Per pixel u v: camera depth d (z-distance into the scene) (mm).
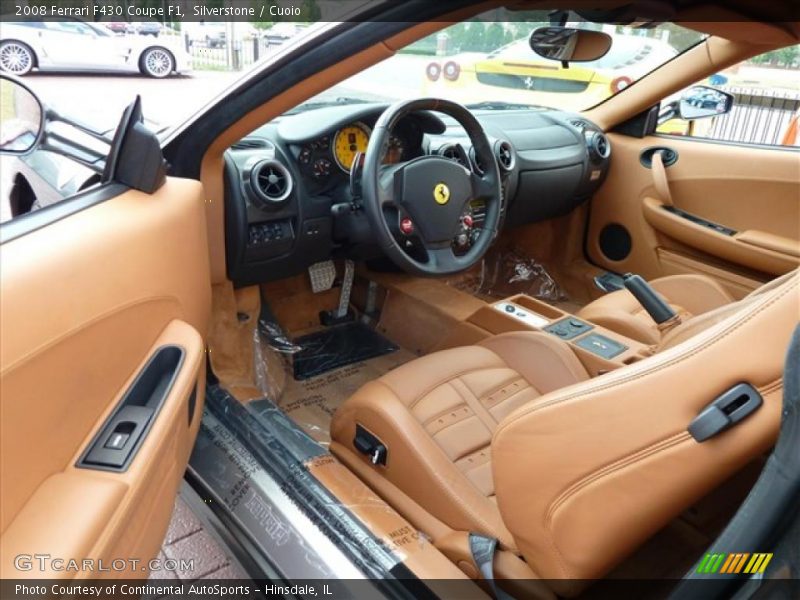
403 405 1355
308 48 1167
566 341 1761
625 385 799
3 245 791
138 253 985
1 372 678
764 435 716
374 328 2500
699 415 745
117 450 855
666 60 2365
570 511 854
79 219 928
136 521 853
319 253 1920
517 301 2039
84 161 1185
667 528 1055
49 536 709
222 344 1724
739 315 761
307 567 1079
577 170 2492
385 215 1641
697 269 2447
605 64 2555
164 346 1054
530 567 1001
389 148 1889
